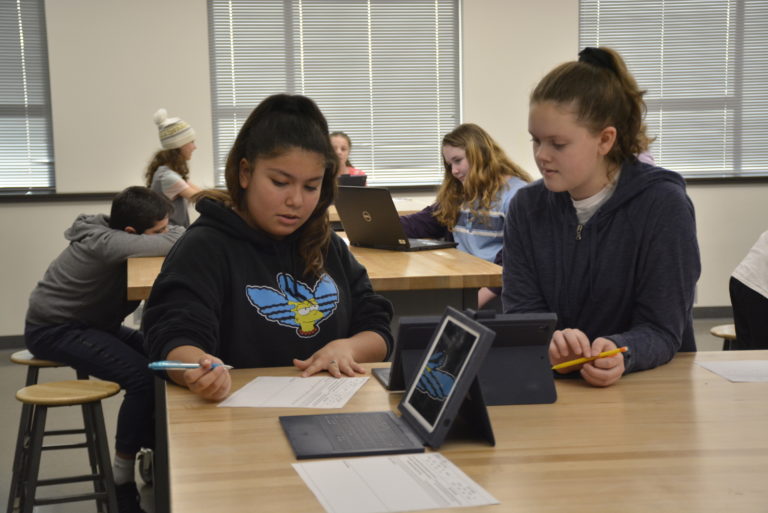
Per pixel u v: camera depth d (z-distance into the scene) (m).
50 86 5.43
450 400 1.06
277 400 1.28
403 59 5.95
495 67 5.91
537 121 1.43
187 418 1.19
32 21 5.44
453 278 2.53
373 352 1.61
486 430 1.07
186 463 1.00
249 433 1.12
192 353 1.35
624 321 1.60
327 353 1.51
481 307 3.33
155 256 2.92
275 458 1.02
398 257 2.99
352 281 1.76
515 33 5.89
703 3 6.12
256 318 1.57
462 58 5.91
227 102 5.78
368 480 0.94
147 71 5.51
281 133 1.44
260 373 1.47
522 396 1.26
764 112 6.25
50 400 2.31
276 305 1.59
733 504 0.87
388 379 1.36
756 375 1.42
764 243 2.47
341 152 5.43
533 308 1.68
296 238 1.63
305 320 1.61
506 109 5.95
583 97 1.40
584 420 1.17
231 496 0.90
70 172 5.48
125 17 5.44
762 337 2.43
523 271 1.70
